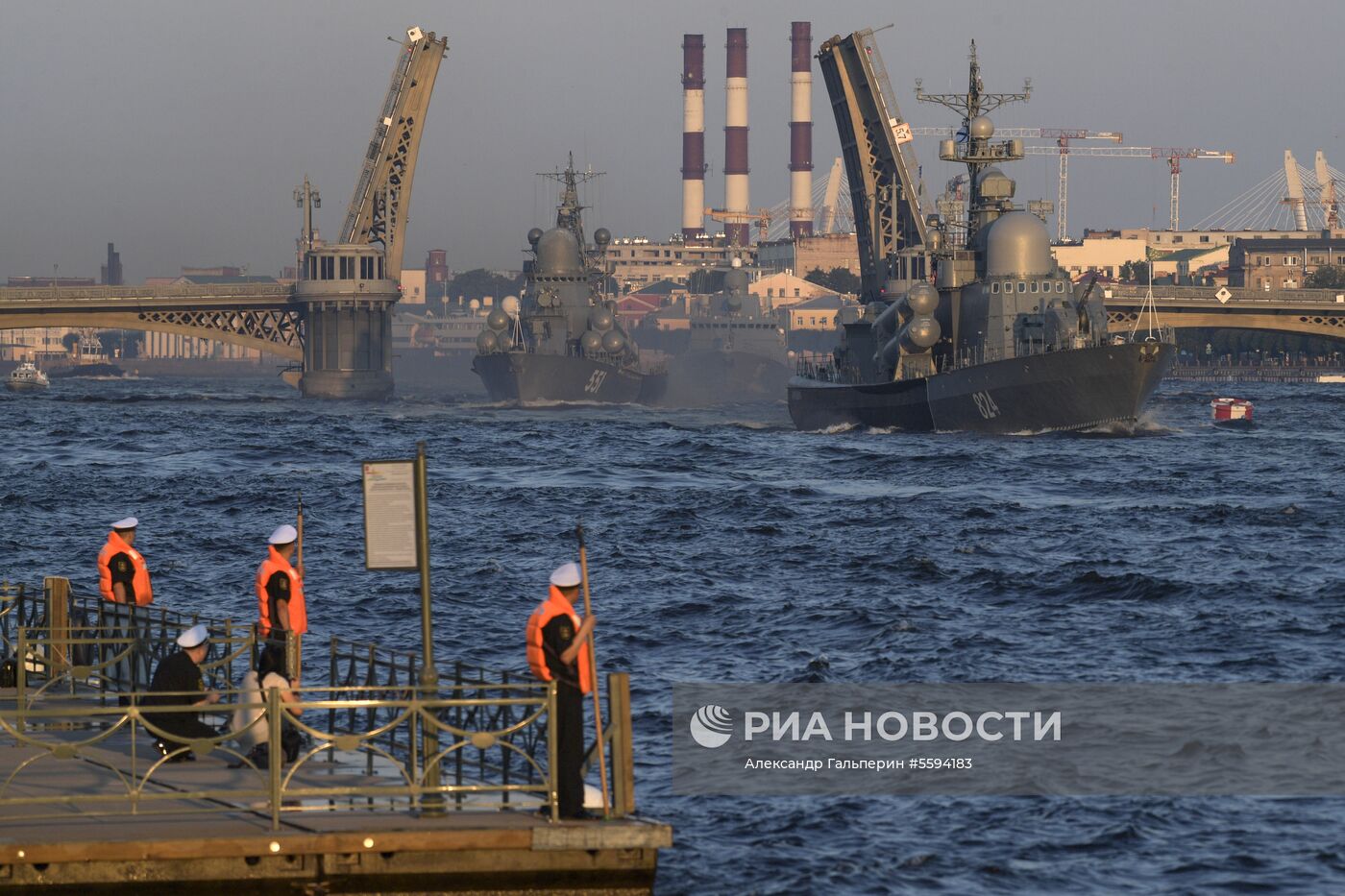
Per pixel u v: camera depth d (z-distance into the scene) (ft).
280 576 271.08
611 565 654.12
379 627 518.37
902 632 491.72
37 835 217.15
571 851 221.25
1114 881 270.26
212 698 255.09
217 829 220.02
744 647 474.08
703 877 272.51
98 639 312.29
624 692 227.81
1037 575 610.65
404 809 231.30
